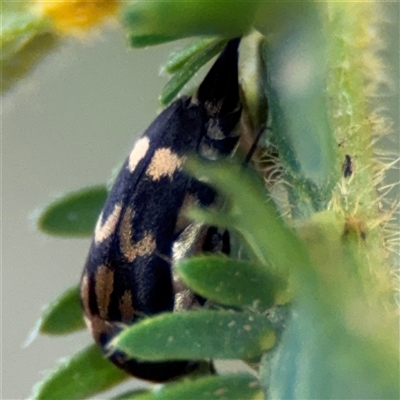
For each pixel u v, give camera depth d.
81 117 0.09
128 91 0.08
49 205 0.05
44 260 0.09
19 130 0.09
